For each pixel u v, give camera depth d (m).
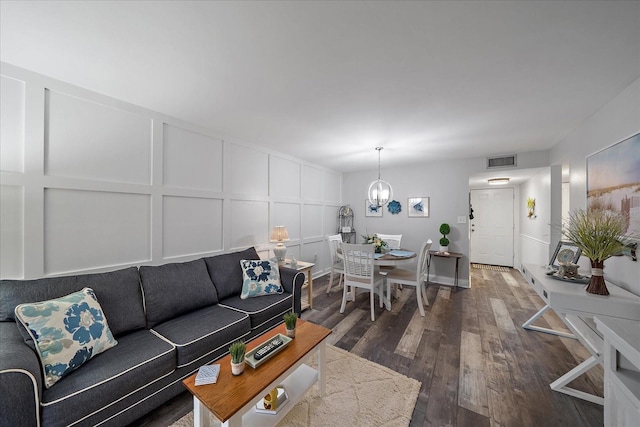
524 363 2.08
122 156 2.20
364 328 2.72
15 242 1.69
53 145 1.84
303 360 1.51
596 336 1.92
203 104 2.25
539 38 1.37
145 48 1.49
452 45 1.44
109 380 1.32
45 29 1.32
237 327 2.02
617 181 1.91
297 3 1.15
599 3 1.13
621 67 1.63
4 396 1.02
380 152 3.93
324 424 1.49
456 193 4.48
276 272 2.76
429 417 1.54
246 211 3.40
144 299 1.96
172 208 2.57
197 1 1.13
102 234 2.09
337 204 5.56
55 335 1.32
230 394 1.18
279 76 1.79
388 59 1.58
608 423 1.30
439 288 4.21
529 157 3.85
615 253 1.74
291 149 3.77
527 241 5.02
